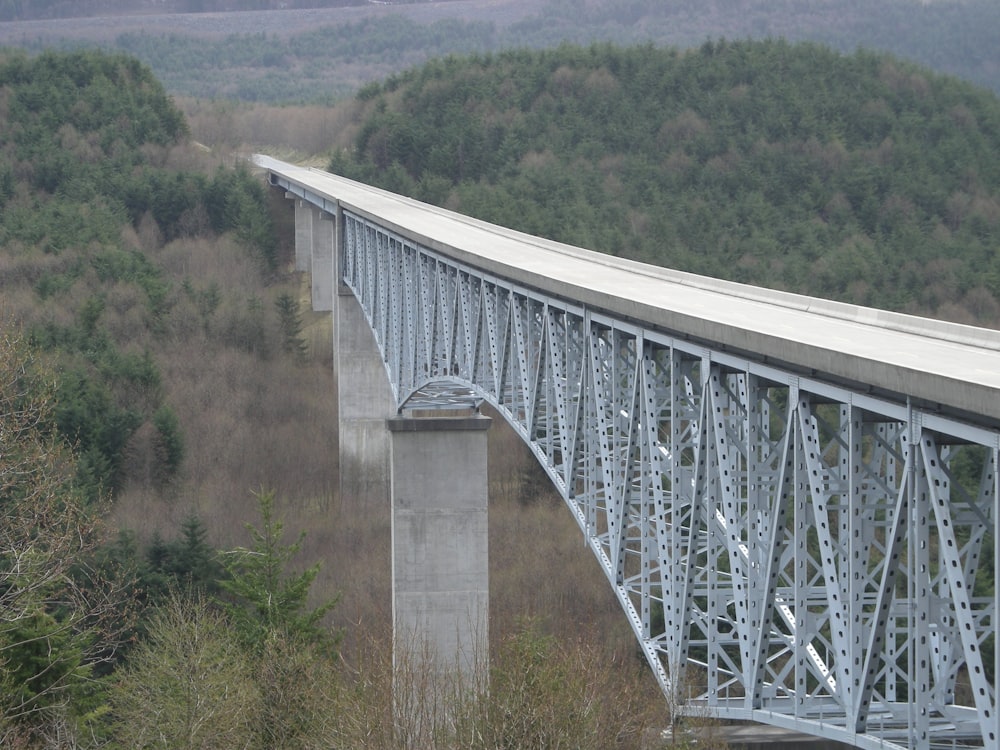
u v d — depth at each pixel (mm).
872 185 132375
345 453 87000
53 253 118625
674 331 30297
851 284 108938
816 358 22703
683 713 29969
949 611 20000
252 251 131125
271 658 36469
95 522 36812
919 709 20297
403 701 31641
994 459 18453
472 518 56562
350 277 84500
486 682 32438
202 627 38062
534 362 42625
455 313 52656
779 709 25922
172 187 139250
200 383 100250
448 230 63781
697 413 30844
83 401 83062
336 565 75312
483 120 155625
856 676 21969
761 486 27078
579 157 145875
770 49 159000
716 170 139250
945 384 18859
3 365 33125
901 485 20578
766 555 25469
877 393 21422
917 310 106750
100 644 38250
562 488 38969
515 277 42531
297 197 129375
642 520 33156
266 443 92625
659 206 130750
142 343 104750
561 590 71062
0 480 32312
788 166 138250
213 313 109688
